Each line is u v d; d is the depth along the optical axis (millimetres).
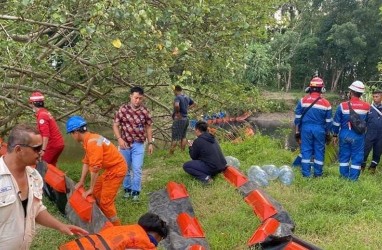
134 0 5852
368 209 6156
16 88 8281
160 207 5980
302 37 43719
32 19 6809
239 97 10773
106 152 5312
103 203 5477
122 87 9680
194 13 7145
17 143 2834
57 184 6160
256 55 23391
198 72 9195
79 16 6246
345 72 46156
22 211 2963
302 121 7484
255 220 5688
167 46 6359
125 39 6551
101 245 3391
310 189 6980
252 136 11484
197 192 6836
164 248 5020
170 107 11328
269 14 9680
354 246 4922
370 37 41719
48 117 6770
